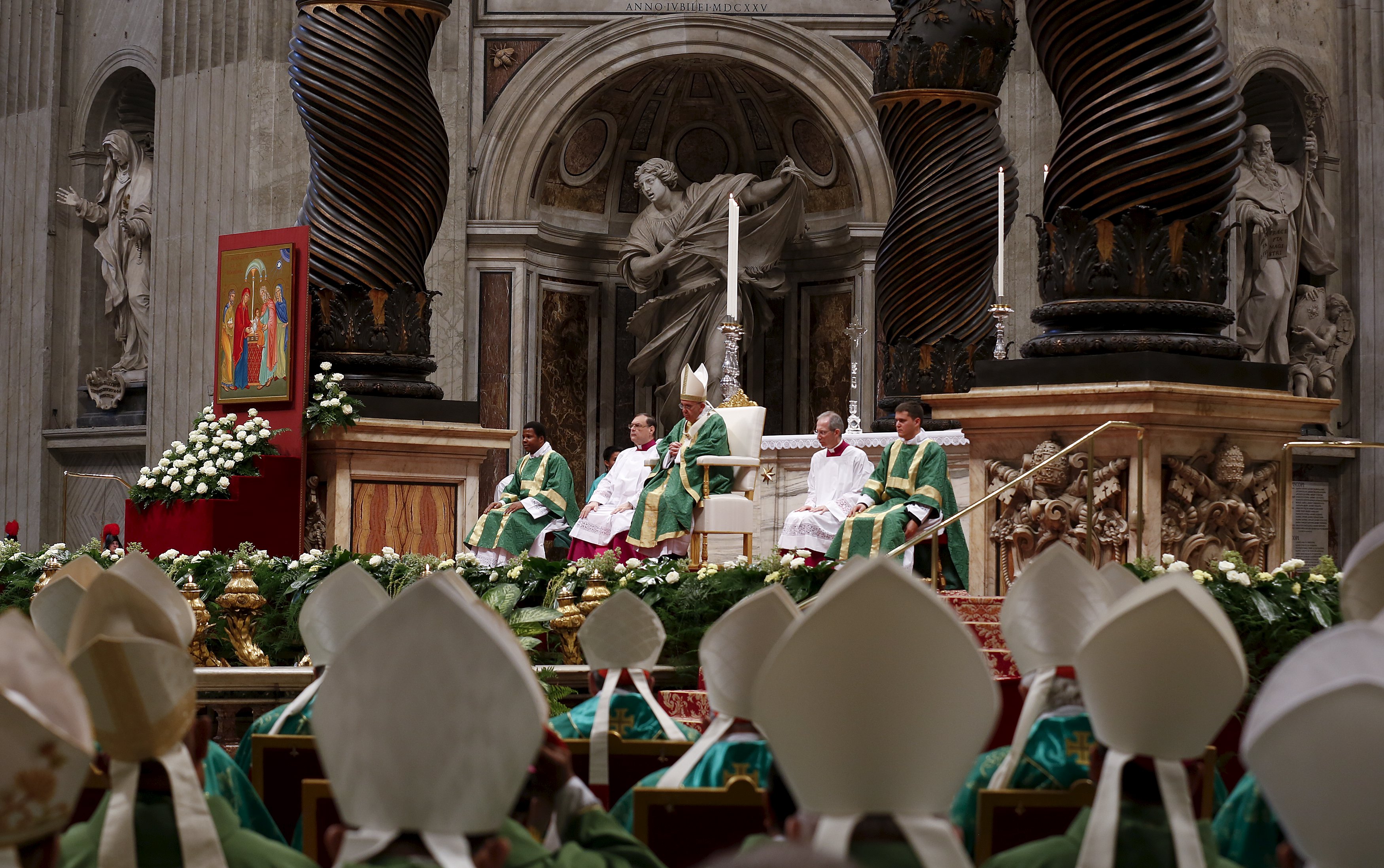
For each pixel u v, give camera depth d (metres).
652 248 16.52
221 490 8.87
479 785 2.01
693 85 17.11
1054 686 3.10
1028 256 15.84
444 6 9.95
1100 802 2.30
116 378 17.53
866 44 16.44
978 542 7.14
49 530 17.83
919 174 11.23
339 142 9.61
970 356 11.21
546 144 16.56
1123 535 6.59
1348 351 17.28
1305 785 1.75
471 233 16.31
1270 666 5.72
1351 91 17.38
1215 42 7.00
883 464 9.25
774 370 17.11
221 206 16.12
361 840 2.03
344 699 2.04
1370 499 17.14
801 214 16.50
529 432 12.03
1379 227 17.41
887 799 1.93
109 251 17.84
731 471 9.73
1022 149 15.95
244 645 7.07
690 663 6.70
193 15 16.58
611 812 3.49
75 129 18.14
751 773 3.19
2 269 18.20
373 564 7.47
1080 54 7.02
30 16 18.22
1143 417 6.58
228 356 9.78
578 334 17.25
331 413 9.19
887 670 1.90
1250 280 16.73
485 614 2.25
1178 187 6.90
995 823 2.96
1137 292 6.92
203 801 2.42
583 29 16.50
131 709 2.36
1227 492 6.85
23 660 1.87
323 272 9.63
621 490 11.44
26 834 1.81
